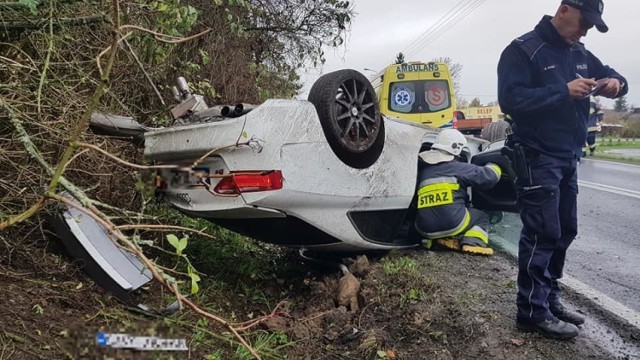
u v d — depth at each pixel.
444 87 12.33
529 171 3.02
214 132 3.01
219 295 3.40
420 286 3.50
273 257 4.41
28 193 2.84
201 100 3.71
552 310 3.24
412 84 12.30
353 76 3.49
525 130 3.06
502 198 4.80
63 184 1.78
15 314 2.27
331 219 3.44
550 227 2.97
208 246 4.07
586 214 7.11
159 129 3.25
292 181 3.06
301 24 8.12
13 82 2.93
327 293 3.49
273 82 8.19
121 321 2.56
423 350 2.91
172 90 4.12
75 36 3.52
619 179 11.03
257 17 7.57
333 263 3.97
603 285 4.14
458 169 4.38
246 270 3.89
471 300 3.40
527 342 2.97
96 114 3.36
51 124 3.05
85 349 2.25
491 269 4.07
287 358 2.82
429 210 4.30
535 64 3.02
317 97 3.33
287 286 3.89
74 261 2.84
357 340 3.01
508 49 3.08
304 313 3.38
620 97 3.33
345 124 3.43
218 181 3.07
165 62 4.59
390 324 3.12
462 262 4.18
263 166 2.96
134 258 2.89
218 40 6.14
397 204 4.04
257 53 7.95
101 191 3.41
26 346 2.09
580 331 3.22
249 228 3.41
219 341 2.77
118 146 3.61
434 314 3.19
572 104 3.02
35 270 2.72
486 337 3.00
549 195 2.98
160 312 2.80
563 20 2.98
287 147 3.06
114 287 2.73
